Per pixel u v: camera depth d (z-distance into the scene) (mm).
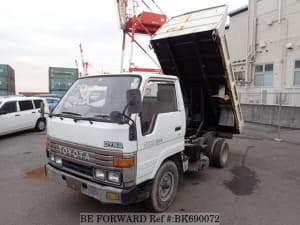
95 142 2736
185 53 4898
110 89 3191
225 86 4949
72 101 3424
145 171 2881
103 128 2662
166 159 3465
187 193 4031
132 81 3100
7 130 8664
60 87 25250
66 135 3064
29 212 3369
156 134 3037
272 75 12391
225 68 4578
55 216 3270
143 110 2947
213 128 5871
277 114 11367
